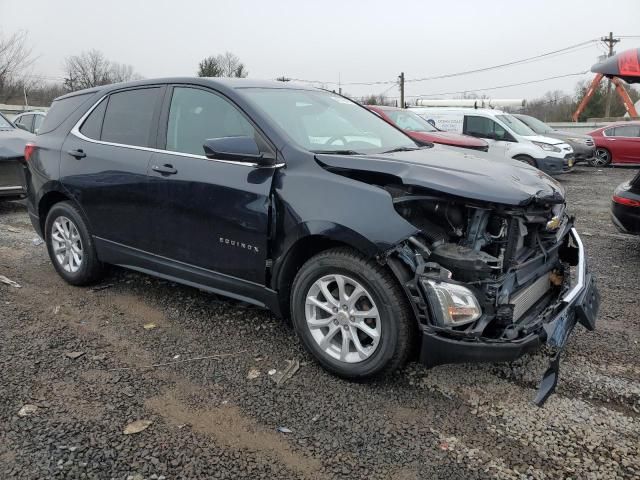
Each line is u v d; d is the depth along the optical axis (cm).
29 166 493
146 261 409
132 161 402
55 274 514
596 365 347
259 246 335
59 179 454
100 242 441
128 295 458
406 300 292
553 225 332
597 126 3006
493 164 348
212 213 354
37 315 418
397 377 328
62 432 273
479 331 277
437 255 291
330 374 330
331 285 327
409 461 255
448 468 251
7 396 304
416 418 288
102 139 434
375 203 293
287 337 379
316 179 315
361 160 312
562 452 263
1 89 3397
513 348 273
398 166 303
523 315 312
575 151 1639
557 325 290
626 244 669
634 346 374
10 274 515
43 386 315
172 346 367
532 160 1323
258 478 244
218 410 294
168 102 397
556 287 354
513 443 270
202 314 418
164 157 384
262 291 345
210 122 372
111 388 314
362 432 276
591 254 621
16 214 812
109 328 395
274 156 336
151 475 244
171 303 440
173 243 384
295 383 321
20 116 1445
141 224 401
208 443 267
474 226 296
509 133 1353
